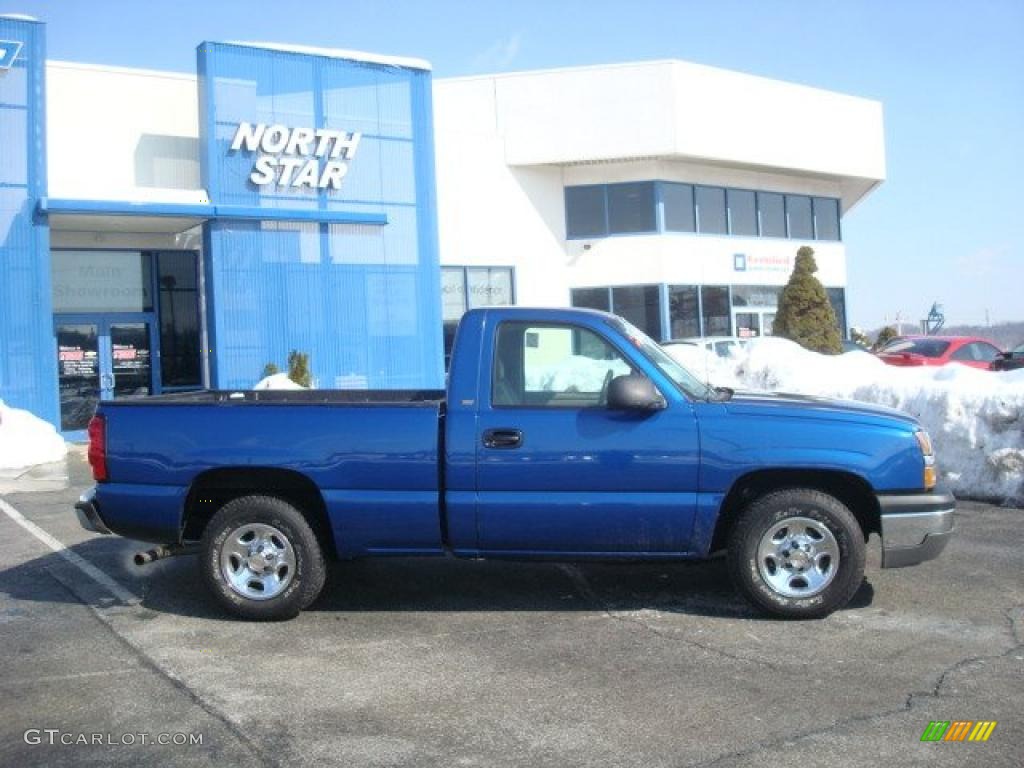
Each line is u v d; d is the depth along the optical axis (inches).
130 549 317.1
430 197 775.1
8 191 607.5
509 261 976.3
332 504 231.8
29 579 278.1
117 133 689.6
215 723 173.3
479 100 978.1
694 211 1053.2
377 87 750.5
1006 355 714.2
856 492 236.7
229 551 236.7
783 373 489.7
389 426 231.8
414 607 248.2
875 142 1181.1
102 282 713.0
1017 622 228.1
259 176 695.7
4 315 604.7
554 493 227.8
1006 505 371.9
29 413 572.7
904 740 163.8
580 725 171.3
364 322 741.3
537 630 227.5
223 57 685.3
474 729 169.9
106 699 185.0
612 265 1019.9
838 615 235.3
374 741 165.2
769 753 159.3
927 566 281.1
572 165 1011.3
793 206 1162.6
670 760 157.2
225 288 683.4
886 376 451.5
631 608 244.8
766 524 228.5
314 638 222.8
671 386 230.5
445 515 231.1
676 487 226.4
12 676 197.9
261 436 234.2
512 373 234.1
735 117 1034.1
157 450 237.8
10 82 608.1
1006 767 154.1
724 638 219.1
